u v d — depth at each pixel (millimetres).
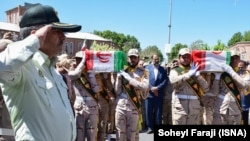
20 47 1580
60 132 1832
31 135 1712
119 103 5086
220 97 5508
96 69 5168
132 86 5117
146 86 5094
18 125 1745
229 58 5363
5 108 2711
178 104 5402
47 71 1896
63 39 1909
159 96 7941
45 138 1743
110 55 5129
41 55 1840
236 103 5430
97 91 5223
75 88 5160
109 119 6816
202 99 6098
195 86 5398
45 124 1754
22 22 1854
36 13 1824
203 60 5355
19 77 1670
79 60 5301
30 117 1723
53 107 1807
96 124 5211
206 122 6305
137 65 5242
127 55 5316
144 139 7230
